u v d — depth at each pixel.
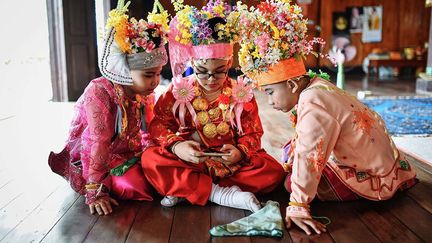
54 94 6.51
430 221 2.12
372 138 2.17
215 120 2.42
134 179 2.34
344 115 2.10
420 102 6.14
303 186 2.02
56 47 6.45
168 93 2.44
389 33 10.58
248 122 2.47
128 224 2.10
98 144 2.24
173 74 2.41
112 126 2.32
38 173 2.93
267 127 4.36
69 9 6.37
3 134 4.21
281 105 2.21
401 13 10.51
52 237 1.98
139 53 2.23
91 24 6.47
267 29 2.10
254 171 2.38
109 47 2.24
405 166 2.38
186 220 2.13
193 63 2.28
